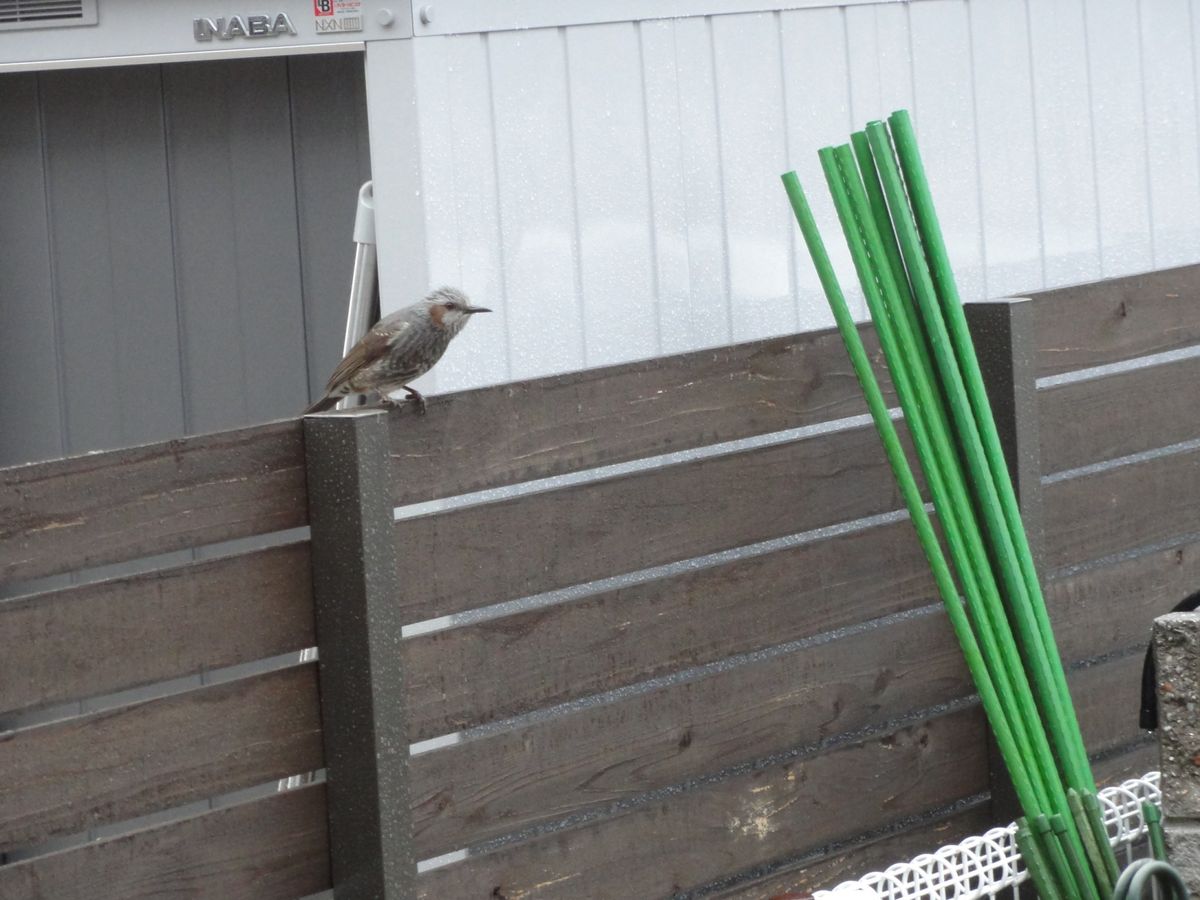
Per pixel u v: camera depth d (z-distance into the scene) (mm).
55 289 8938
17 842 5125
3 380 8984
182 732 5492
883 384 7543
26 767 5137
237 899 5664
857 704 7383
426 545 5996
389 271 7996
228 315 9000
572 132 8297
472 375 8125
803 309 9055
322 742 5852
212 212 8922
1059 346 7918
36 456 9023
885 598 7488
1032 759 6625
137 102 8820
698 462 6832
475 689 6156
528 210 8219
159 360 9000
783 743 7121
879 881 6266
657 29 8469
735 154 8750
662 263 8594
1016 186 9586
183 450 5438
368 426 5586
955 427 6852
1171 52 10086
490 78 8086
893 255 6902
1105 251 9945
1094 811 6512
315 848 5863
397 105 7934
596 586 8375
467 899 6176
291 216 8930
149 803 5418
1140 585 8312
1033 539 7535
